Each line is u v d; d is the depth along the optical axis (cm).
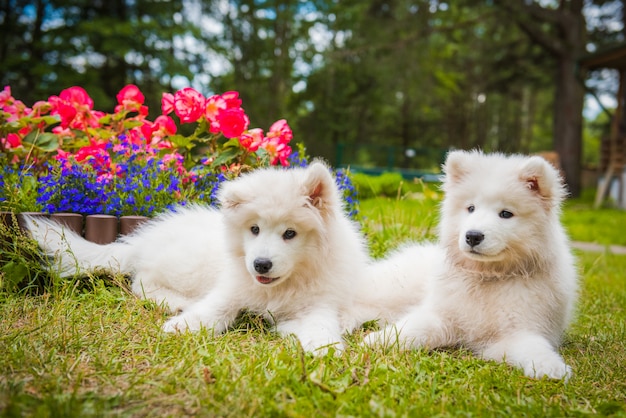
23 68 547
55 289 110
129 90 158
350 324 108
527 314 99
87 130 150
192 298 117
